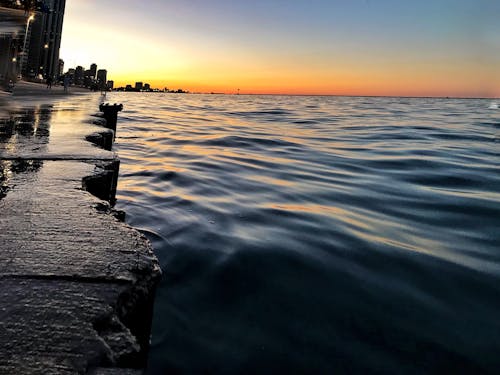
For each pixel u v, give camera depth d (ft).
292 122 92.84
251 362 7.79
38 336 4.12
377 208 19.40
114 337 4.35
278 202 20.44
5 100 52.08
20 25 68.13
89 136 19.36
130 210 18.44
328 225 16.46
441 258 12.96
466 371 7.59
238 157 36.94
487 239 14.84
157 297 10.18
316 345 8.37
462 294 10.55
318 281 11.27
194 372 7.47
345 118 110.22
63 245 6.47
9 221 7.32
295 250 13.48
